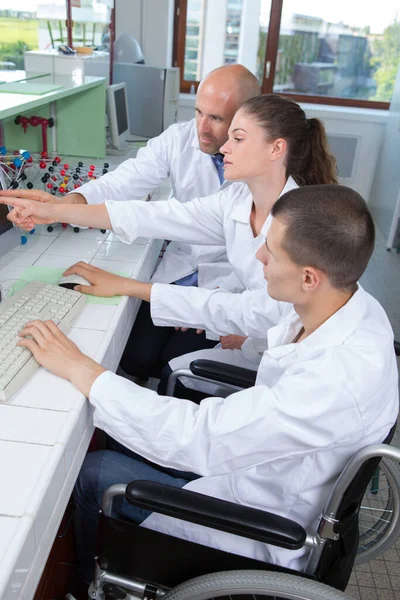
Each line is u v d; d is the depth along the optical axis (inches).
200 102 66.0
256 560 37.9
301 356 37.2
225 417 35.9
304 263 34.7
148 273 66.7
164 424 36.9
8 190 58.8
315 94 196.5
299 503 39.1
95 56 103.5
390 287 137.6
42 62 97.3
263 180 53.5
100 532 39.9
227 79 64.4
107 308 51.2
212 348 65.7
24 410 36.4
